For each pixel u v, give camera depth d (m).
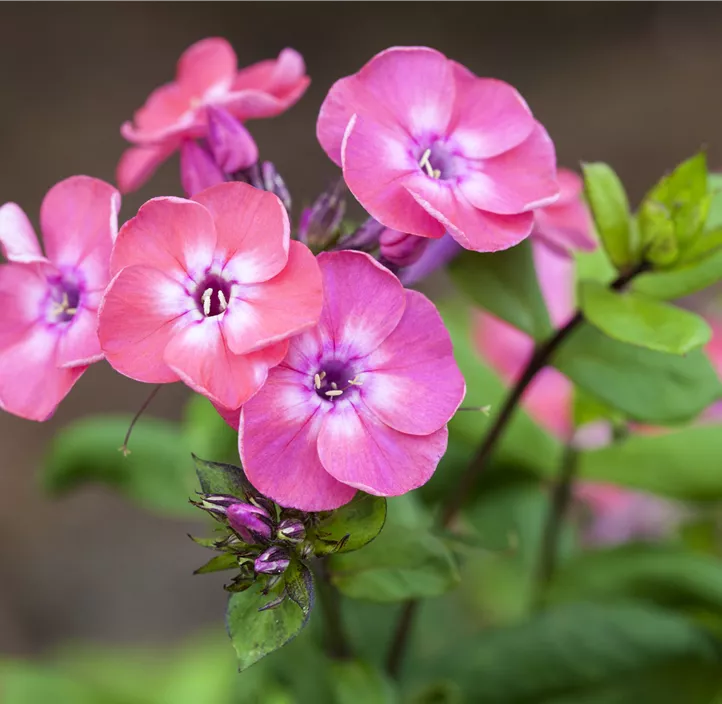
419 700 0.42
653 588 0.44
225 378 0.36
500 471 0.44
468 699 0.43
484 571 0.52
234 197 0.37
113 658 0.64
